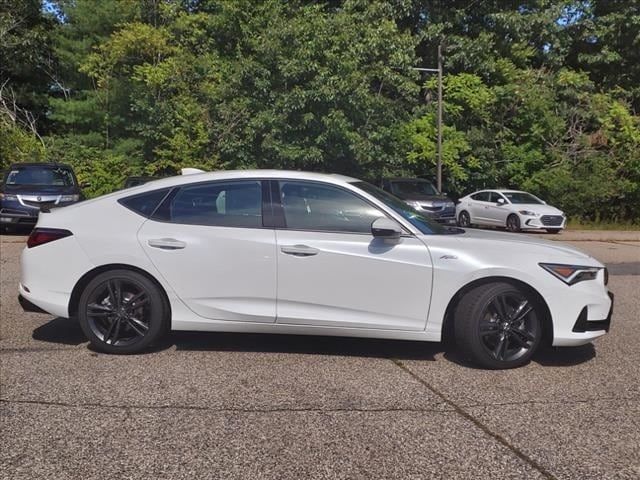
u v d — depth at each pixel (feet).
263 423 13.44
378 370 17.15
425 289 17.04
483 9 88.17
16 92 87.86
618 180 81.51
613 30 90.27
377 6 75.00
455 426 13.38
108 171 73.41
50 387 15.53
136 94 73.26
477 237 18.15
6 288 28.43
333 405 14.53
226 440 12.59
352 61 67.21
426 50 84.89
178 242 17.60
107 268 17.97
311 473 11.23
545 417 13.92
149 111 71.72
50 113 86.79
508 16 84.53
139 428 13.14
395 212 17.75
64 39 80.12
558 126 81.41
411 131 78.28
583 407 14.55
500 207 69.31
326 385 15.88
